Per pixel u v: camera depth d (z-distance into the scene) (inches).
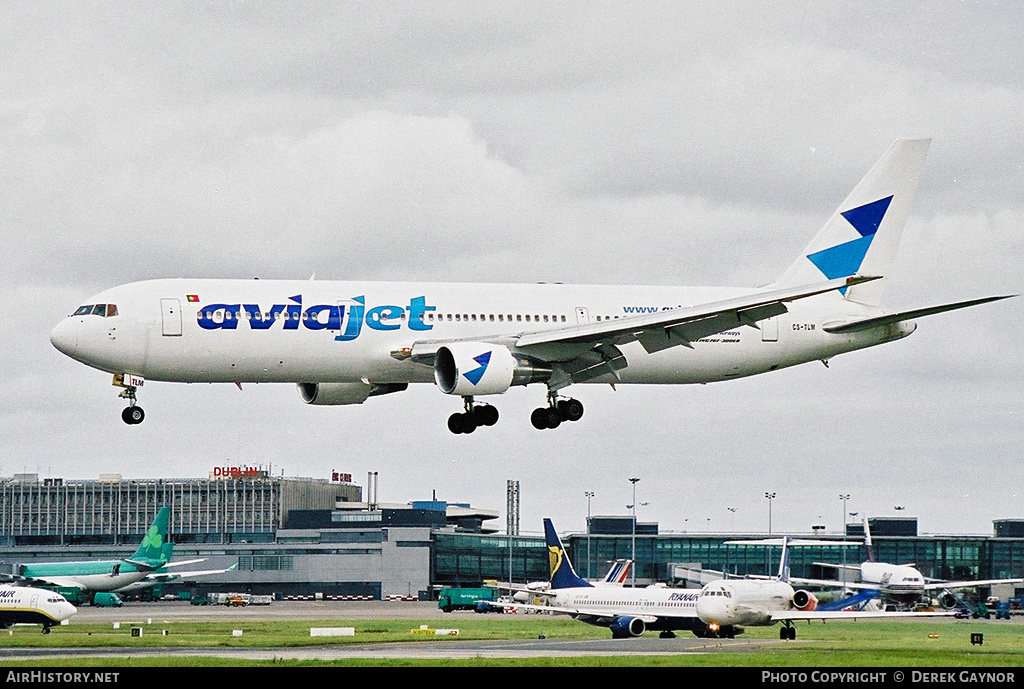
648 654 7854.3
